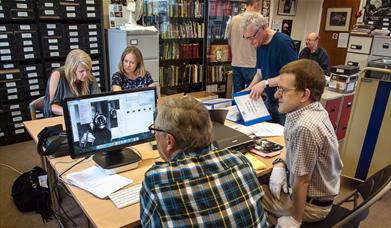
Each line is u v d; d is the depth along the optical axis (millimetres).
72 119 1380
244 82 3977
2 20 3039
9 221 2227
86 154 1440
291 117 1371
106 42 3756
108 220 1149
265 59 2395
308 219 1451
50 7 3229
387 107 2520
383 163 2635
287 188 1494
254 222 944
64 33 3373
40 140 1695
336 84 3418
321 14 5949
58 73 2512
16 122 3398
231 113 2238
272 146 1798
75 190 1347
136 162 1541
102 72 3756
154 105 1600
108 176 1452
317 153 1271
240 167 977
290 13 5883
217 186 905
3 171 2898
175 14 4117
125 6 3691
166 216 857
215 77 4852
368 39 4949
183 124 938
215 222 873
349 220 1206
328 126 1311
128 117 1530
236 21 3715
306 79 1296
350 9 5504
